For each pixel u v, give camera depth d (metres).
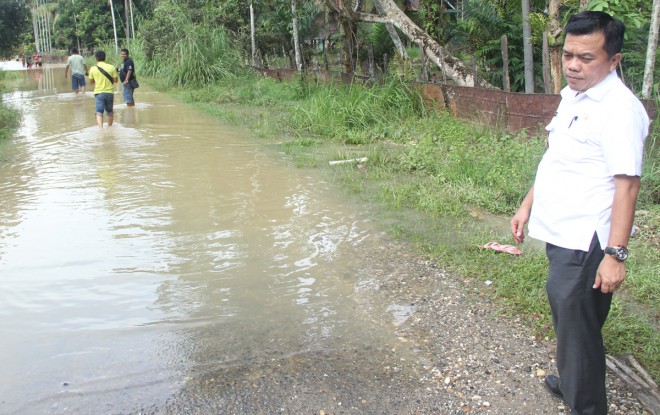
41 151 9.38
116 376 3.28
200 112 14.06
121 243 5.25
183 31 20.80
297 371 3.30
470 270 4.52
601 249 2.50
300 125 11.08
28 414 2.95
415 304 4.05
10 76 30.42
